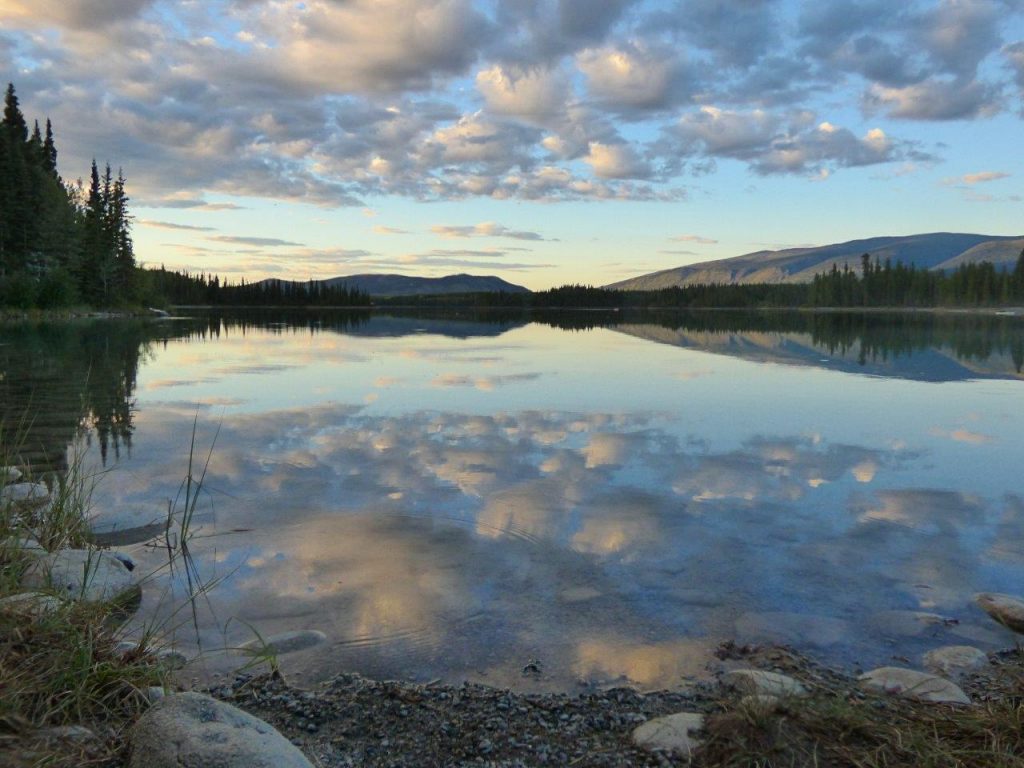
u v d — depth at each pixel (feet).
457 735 9.96
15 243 172.45
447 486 22.39
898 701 10.62
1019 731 9.64
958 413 35.83
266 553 16.90
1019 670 11.67
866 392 43.24
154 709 9.20
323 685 11.32
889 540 17.80
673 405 38.24
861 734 9.70
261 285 416.67
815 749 9.36
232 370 55.47
